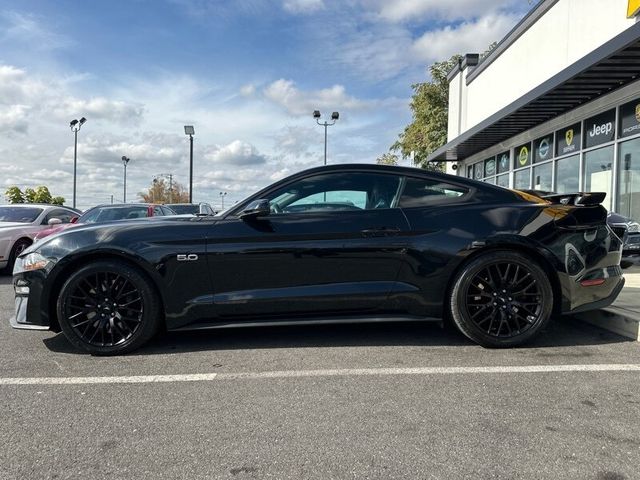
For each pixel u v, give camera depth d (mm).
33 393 3385
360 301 4195
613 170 10211
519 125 12977
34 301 4164
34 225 10477
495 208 4273
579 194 4367
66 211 11844
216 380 3594
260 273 4184
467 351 4195
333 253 4180
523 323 4246
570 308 4250
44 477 2357
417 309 4234
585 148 11266
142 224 4285
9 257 9734
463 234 4176
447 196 4383
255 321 4219
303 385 3471
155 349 4363
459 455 2512
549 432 2742
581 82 9336
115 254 4137
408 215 4266
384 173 4422
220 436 2748
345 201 4344
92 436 2760
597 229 4312
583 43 10688
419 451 2557
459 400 3180
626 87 9391
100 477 2355
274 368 3828
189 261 4133
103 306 4176
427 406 3094
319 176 4410
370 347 4332
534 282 4168
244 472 2389
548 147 12906
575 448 2566
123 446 2646
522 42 13430
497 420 2893
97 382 3582
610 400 3156
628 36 7379
